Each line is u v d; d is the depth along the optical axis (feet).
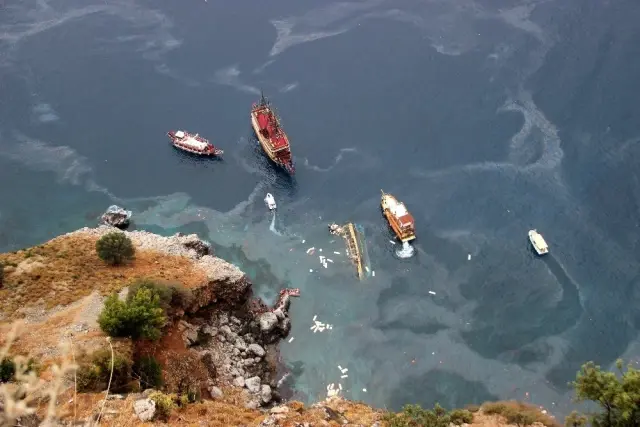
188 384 278.46
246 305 367.25
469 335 349.20
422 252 396.16
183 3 641.81
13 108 529.04
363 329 356.38
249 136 496.23
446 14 599.98
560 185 429.79
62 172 474.49
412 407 261.44
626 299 357.20
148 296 279.08
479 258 388.98
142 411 198.70
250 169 469.57
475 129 480.64
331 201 438.40
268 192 449.48
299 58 565.94
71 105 531.91
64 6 643.45
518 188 431.02
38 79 557.33
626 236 391.24
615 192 419.13
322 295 376.27
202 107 525.34
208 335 334.65
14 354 249.34
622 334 341.00
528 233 398.62
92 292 308.19
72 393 206.69
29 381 68.64
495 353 339.16
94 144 496.23
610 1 584.81
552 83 510.58
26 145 497.46
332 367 338.13
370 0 630.33
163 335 297.33
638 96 487.20
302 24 605.31
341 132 491.31
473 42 562.25
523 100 499.92
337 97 523.70
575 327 347.15
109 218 424.87
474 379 327.47
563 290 366.02
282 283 384.68
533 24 572.92
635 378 204.44
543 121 479.41
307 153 476.54
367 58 559.38
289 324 359.87
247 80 547.90
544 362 331.98
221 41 590.55
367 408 290.35
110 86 549.54
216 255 404.77
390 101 514.68
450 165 455.22
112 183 465.06
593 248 386.73
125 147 493.36
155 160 481.46
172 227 428.15
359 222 419.95
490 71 530.27
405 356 341.21
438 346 344.90
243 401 301.63
